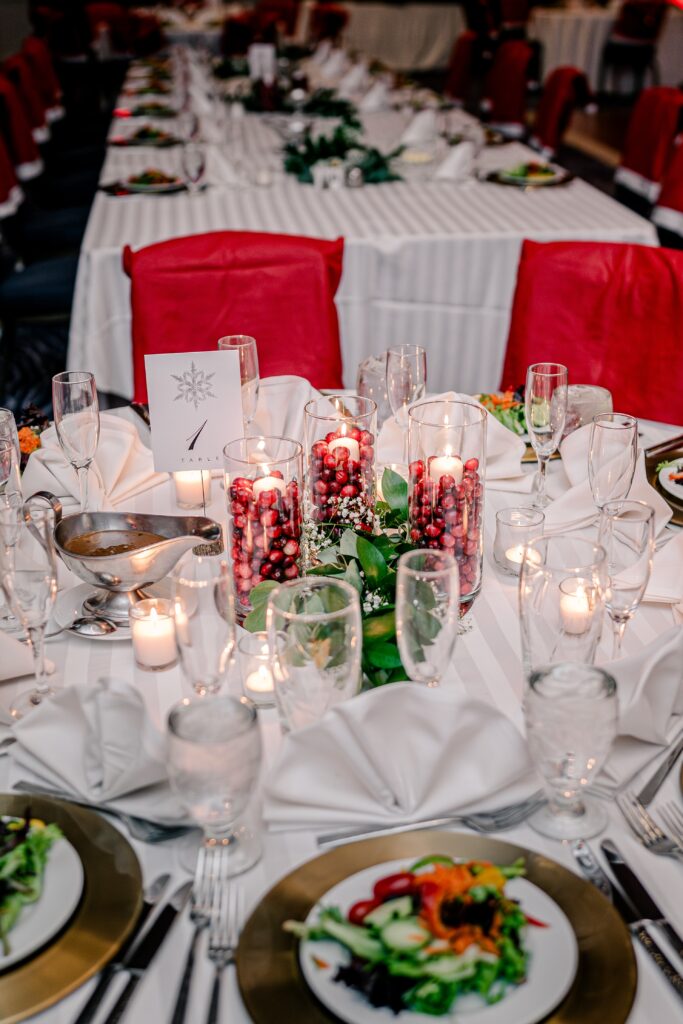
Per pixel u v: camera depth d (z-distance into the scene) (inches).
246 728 35.4
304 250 101.5
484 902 35.3
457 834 38.9
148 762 40.0
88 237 131.5
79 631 53.5
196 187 151.6
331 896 36.1
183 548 53.5
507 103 255.1
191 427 62.0
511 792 41.3
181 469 63.1
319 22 321.1
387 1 453.4
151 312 101.3
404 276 131.9
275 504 50.8
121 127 201.0
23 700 48.3
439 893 35.7
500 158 171.9
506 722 41.0
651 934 35.5
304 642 40.9
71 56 318.3
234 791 36.0
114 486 68.4
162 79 256.4
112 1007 33.3
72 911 35.9
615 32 395.2
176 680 50.2
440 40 463.2
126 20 353.4
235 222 137.5
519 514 60.5
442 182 157.6
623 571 48.8
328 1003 32.3
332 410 68.8
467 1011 32.2
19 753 43.7
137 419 79.7
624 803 41.3
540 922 35.1
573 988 33.1
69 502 67.9
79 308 128.7
